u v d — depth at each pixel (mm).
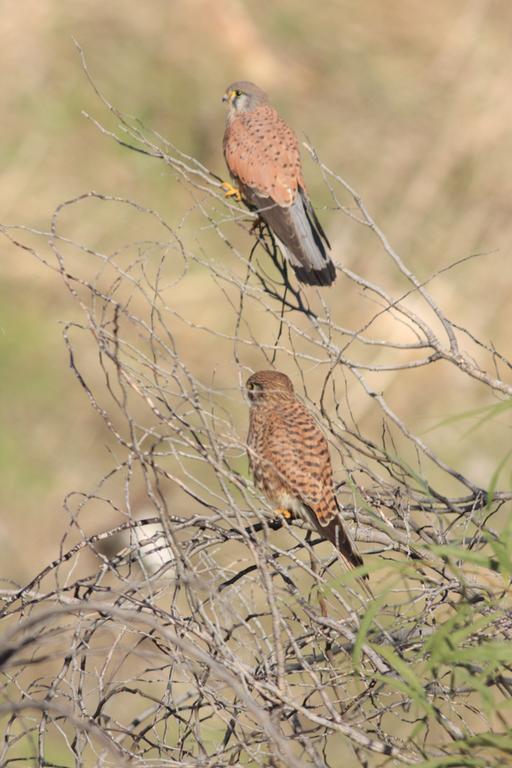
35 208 16109
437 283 15352
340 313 14781
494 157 16531
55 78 17812
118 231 15914
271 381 7418
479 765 4887
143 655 5504
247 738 5637
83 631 5934
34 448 14031
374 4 19734
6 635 4727
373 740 5223
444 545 5676
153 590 6555
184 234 15531
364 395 13578
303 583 8008
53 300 15281
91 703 8914
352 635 5402
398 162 16781
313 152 7703
